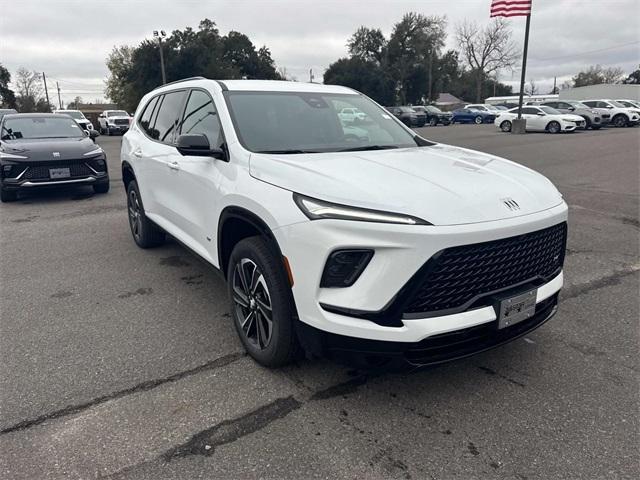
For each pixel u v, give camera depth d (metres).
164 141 4.76
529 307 2.78
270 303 2.98
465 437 2.59
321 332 2.64
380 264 2.46
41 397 2.95
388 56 74.56
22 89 77.50
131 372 3.22
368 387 3.03
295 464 2.40
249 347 3.31
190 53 46.38
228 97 3.85
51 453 2.48
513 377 3.14
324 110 4.10
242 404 2.87
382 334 2.47
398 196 2.58
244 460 2.43
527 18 24.31
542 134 24.89
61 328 3.87
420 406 2.85
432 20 74.00
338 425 2.68
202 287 4.71
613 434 2.60
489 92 98.25
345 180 2.74
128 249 6.00
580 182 10.38
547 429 2.65
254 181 3.08
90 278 4.99
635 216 7.43
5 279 4.99
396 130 4.29
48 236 6.65
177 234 4.47
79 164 9.17
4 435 2.61
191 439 2.58
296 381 3.10
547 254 2.93
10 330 3.84
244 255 3.14
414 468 2.38
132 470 2.37
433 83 77.19
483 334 2.68
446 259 2.45
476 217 2.55
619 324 3.86
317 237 2.55
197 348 3.53
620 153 15.27
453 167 3.16
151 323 3.94
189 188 4.01
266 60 66.50
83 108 92.69
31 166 8.76
